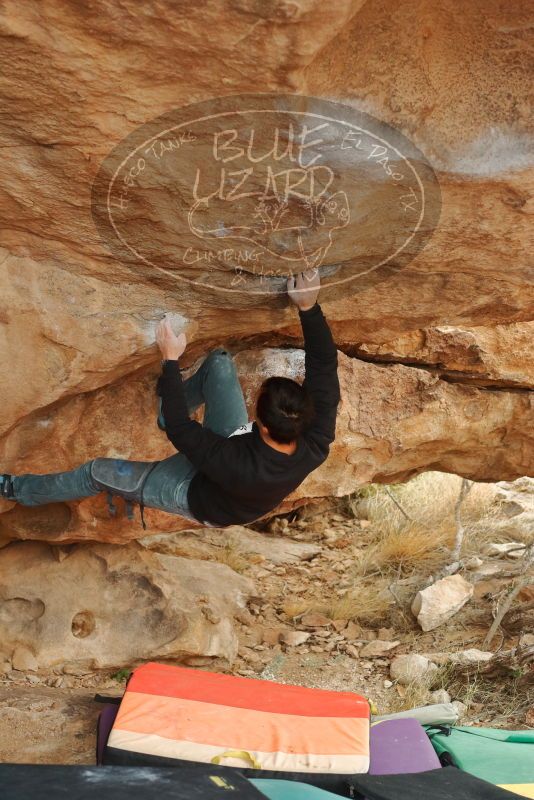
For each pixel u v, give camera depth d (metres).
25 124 2.52
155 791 2.59
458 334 4.82
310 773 3.27
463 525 7.34
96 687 4.82
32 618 4.97
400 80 2.49
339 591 6.45
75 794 2.54
